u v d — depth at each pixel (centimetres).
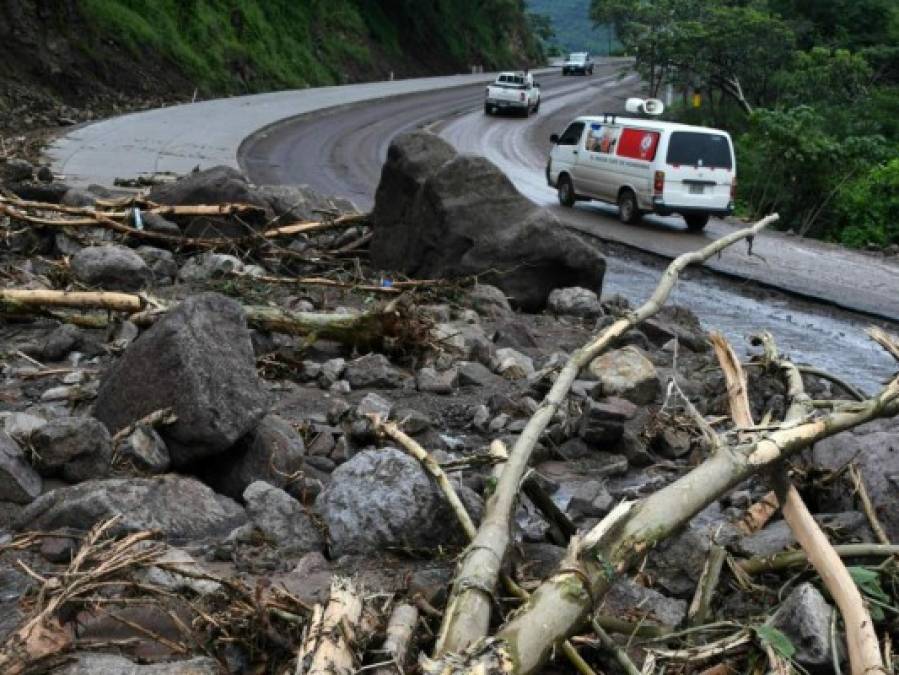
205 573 409
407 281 1139
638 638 400
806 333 1304
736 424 494
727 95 5534
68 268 1023
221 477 597
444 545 497
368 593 393
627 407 808
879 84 5600
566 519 512
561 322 1159
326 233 1446
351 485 509
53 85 3694
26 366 818
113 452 574
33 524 502
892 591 429
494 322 1085
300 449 624
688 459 736
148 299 899
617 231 2103
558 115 5722
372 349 903
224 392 588
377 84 6856
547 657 336
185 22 5166
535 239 1215
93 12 4219
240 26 5756
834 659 360
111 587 421
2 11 3594
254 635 377
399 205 1293
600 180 2331
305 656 327
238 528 505
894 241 2702
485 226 1223
